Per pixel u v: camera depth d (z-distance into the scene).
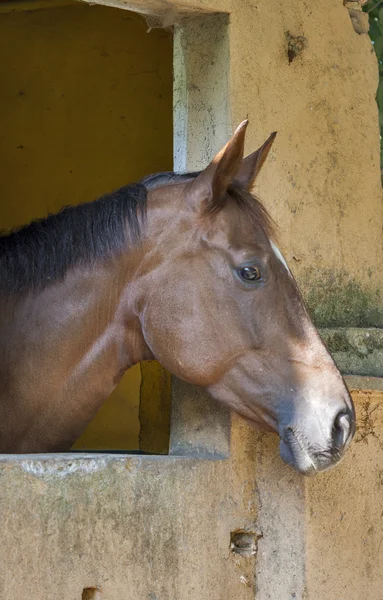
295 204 5.57
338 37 6.13
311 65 5.84
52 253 4.73
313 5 5.95
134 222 4.57
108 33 9.43
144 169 9.35
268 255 4.38
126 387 9.04
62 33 9.50
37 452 4.76
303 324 4.34
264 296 4.32
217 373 4.36
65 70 9.50
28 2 9.52
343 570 5.13
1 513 3.70
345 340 5.40
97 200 4.77
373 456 5.41
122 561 4.18
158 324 4.46
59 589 3.90
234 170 4.32
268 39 5.53
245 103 5.32
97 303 4.68
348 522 5.19
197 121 5.37
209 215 4.43
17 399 4.68
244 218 4.44
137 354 4.75
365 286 6.05
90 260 4.67
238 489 4.93
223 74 5.28
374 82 6.43
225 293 4.34
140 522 4.29
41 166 9.53
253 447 5.03
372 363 5.48
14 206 9.55
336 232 5.86
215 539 4.73
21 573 3.76
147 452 8.32
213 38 5.35
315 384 4.18
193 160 5.36
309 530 4.93
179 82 5.46
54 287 4.73
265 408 4.28
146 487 4.33
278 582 4.96
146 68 9.37
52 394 4.71
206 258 4.40
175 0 5.09
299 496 4.95
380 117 7.40
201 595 4.61
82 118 9.47
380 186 6.32
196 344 4.36
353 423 4.14
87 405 4.79
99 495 4.10
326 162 5.86
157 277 4.51
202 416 5.05
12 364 4.70
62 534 3.93
